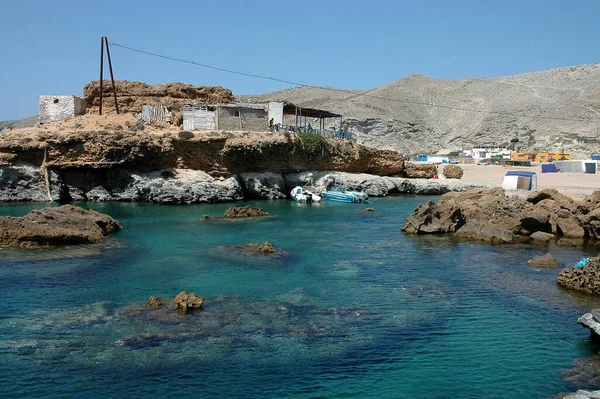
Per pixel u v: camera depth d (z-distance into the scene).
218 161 56.03
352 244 32.88
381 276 24.86
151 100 68.31
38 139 51.03
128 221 40.25
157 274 24.31
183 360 15.00
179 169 54.44
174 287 22.17
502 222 37.97
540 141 168.62
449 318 18.98
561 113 185.25
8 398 12.84
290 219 43.34
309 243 32.88
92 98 67.06
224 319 18.25
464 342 16.81
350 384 13.92
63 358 15.00
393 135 184.00
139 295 20.94
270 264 26.78
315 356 15.50
